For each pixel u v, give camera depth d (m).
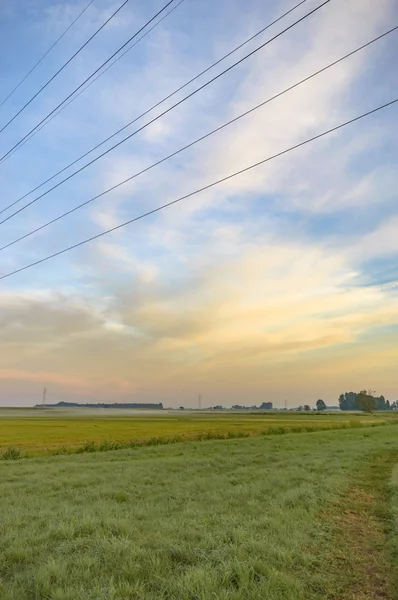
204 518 11.41
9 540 9.63
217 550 8.52
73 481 18.58
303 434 53.75
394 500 14.20
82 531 10.30
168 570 7.78
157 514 12.23
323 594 6.98
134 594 6.79
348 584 7.40
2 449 39.56
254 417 174.38
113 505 13.34
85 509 12.54
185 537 9.66
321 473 20.22
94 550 8.81
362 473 20.73
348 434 52.62
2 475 21.28
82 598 6.47
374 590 7.16
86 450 37.69
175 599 6.50
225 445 37.91
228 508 12.75
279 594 6.68
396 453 30.16
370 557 8.79
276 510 12.12
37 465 25.48
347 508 13.42
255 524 10.58
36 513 12.20
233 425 94.12
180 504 13.70
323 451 30.89
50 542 9.58
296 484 16.95
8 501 14.40
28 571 7.82
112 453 33.00
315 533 10.30
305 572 7.79
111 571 7.71
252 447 35.41
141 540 9.41
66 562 7.95
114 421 127.75
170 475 20.20
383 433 54.66
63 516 11.78
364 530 10.93
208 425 95.38
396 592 7.09
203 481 18.00
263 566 7.61
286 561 8.09
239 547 8.63
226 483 17.50
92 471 21.97
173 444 39.62
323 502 13.73
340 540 9.91
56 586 6.98
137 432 69.44
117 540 9.20
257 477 18.97
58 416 193.25
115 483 17.84
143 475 20.19
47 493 16.00
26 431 73.75
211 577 7.09
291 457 27.28
